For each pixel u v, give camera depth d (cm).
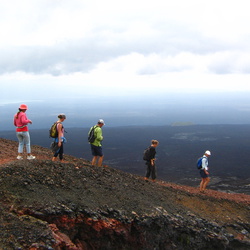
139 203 1341
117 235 1153
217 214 1664
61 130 1523
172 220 1347
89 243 1110
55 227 956
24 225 881
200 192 1995
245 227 1641
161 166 9375
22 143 1511
